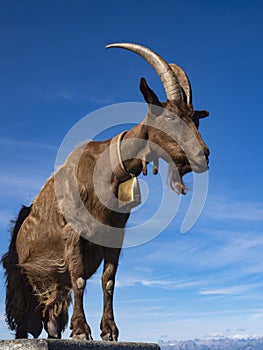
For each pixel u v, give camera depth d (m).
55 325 2.30
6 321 2.32
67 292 2.20
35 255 2.19
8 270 2.32
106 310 2.00
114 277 2.04
